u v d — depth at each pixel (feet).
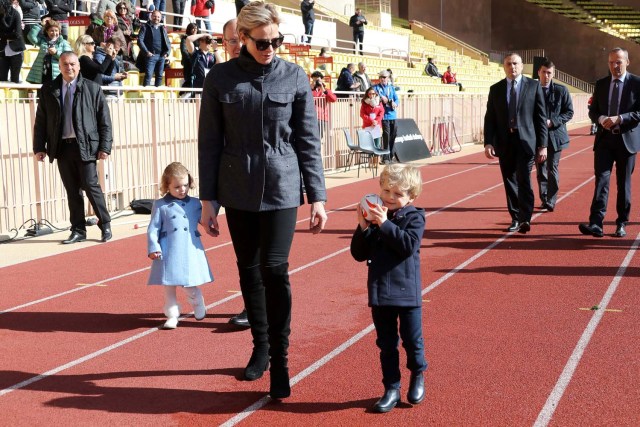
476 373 16.47
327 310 21.70
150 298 23.47
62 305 22.75
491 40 184.34
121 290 24.48
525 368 16.72
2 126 34.68
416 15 167.22
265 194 15.15
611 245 30.37
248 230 15.85
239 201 15.30
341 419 14.25
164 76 57.36
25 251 31.09
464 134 93.15
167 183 20.18
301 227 36.19
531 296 22.80
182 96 47.88
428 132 79.51
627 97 30.50
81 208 32.96
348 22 120.26
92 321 21.03
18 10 46.26
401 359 17.37
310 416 14.44
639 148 31.12
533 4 181.47
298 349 18.31
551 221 36.83
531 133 32.19
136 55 57.77
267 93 15.14
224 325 20.53
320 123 59.93
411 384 14.93
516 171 33.37
